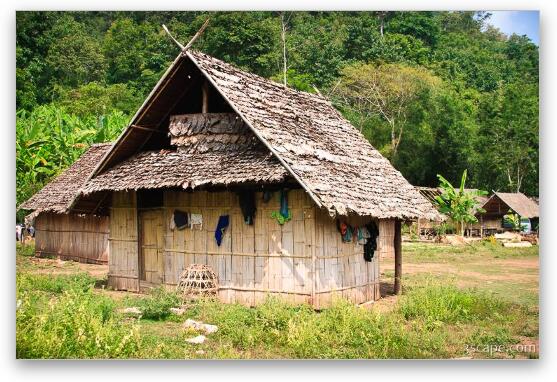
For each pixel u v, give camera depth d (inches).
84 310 309.1
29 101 974.4
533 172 1390.3
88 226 745.6
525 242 1137.4
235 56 918.4
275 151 390.3
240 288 434.9
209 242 453.4
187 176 428.5
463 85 1254.9
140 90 1067.3
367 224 478.0
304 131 462.9
